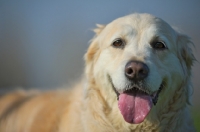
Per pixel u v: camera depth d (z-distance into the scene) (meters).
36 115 7.98
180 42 6.72
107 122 6.52
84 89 6.82
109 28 6.69
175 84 6.38
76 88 7.69
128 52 6.12
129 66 5.77
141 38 6.27
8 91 9.14
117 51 6.32
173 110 6.45
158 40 6.28
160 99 6.29
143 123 6.39
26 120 8.09
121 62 6.00
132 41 6.27
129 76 5.83
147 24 6.34
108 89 6.41
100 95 6.58
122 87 5.93
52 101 7.99
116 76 6.02
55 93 8.27
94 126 6.56
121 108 5.98
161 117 6.41
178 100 6.45
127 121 5.93
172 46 6.42
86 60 6.96
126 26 6.36
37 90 8.91
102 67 6.47
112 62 6.30
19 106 8.47
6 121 8.45
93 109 6.60
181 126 6.56
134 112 5.93
